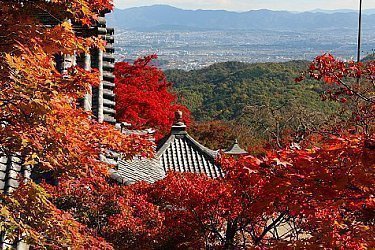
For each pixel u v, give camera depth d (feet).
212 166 52.06
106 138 19.43
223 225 29.89
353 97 36.60
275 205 20.85
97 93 35.32
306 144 30.78
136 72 85.10
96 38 20.71
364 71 31.78
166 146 53.42
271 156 18.19
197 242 28.07
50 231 16.22
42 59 17.17
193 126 105.81
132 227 26.35
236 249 28.27
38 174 24.56
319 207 17.89
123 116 74.23
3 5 17.99
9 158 22.13
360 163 16.63
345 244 16.87
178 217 28.37
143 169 46.06
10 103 15.61
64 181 24.21
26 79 15.43
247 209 26.00
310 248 17.16
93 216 26.00
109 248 18.60
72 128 17.71
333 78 31.94
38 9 19.02
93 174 19.31
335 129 37.50
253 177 22.84
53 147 16.62
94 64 37.35
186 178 29.96
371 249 16.53
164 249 27.20
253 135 98.22
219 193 27.43
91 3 20.94
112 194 27.14
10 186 20.34
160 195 29.50
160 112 78.23
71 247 16.44
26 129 16.22
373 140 17.26
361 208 17.71
